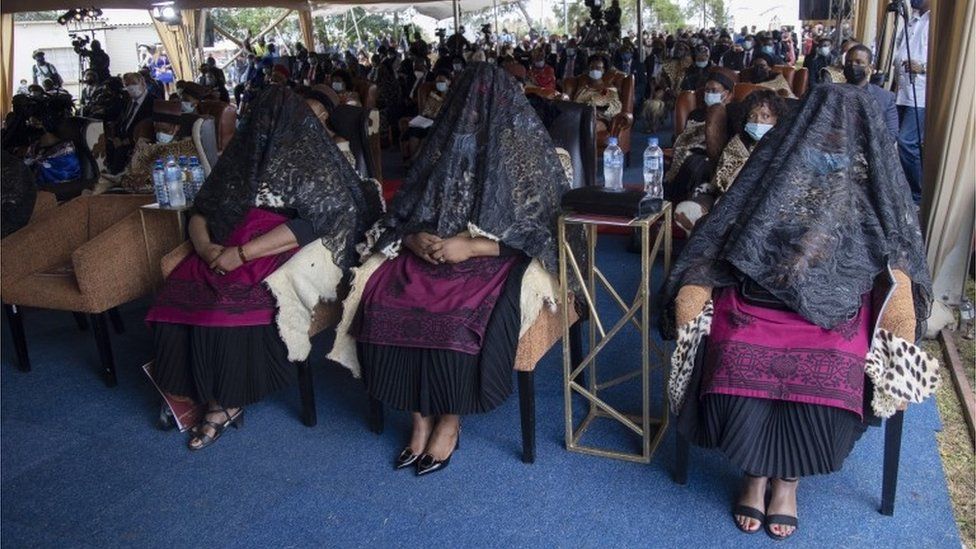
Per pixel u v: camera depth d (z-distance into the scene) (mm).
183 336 2832
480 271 2568
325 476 2617
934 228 3352
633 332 3625
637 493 2426
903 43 5277
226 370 2768
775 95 3428
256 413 3084
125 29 23484
